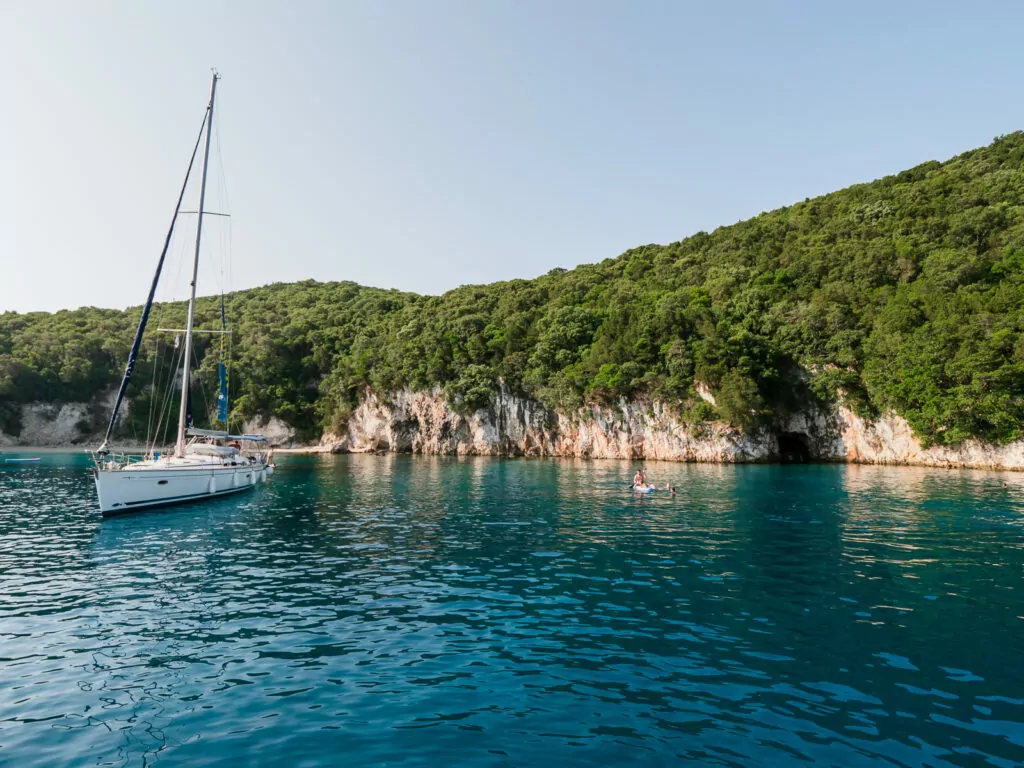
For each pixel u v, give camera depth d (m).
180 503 29.89
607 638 10.99
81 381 104.12
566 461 68.44
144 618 12.31
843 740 7.33
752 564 16.69
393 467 60.91
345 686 9.06
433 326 97.56
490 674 9.45
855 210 83.88
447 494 35.09
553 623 11.85
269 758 7.04
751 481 41.25
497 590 14.28
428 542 20.22
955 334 51.41
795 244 82.00
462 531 22.33
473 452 88.31
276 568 16.62
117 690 8.98
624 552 18.39
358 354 108.44
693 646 10.55
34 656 10.31
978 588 14.08
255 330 118.81
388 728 7.76
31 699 8.67
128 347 106.50
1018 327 49.03
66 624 11.96
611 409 71.94
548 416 81.88
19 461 67.38
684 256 101.00
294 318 129.50
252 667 9.81
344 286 169.00
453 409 89.12
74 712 8.27
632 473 49.88
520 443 84.31
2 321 108.94
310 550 19.00
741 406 59.94
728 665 9.70
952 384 52.12
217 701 8.59
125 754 7.17
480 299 107.81
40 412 100.81
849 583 14.62
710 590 14.10
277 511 27.91
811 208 97.69
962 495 32.25
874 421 59.22
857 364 60.12
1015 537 20.31
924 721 7.78
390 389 97.62
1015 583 14.50
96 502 31.20
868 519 24.31
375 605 13.15
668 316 69.19
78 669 9.76
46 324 111.19
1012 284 53.00
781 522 23.73
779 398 65.38
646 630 11.41
